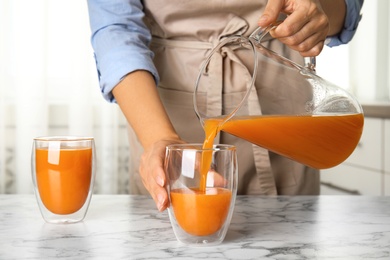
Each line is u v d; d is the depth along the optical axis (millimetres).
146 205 1249
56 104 3273
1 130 3213
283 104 1066
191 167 924
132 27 1417
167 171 951
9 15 3182
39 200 1092
